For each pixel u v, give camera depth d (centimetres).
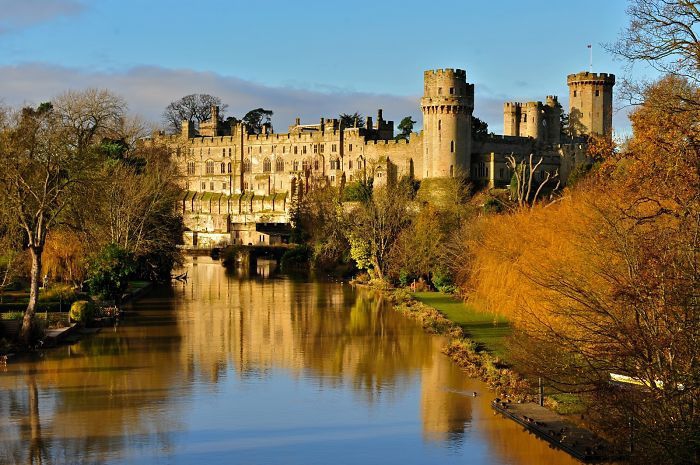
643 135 3578
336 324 8375
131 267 9312
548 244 6512
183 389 5591
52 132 7138
